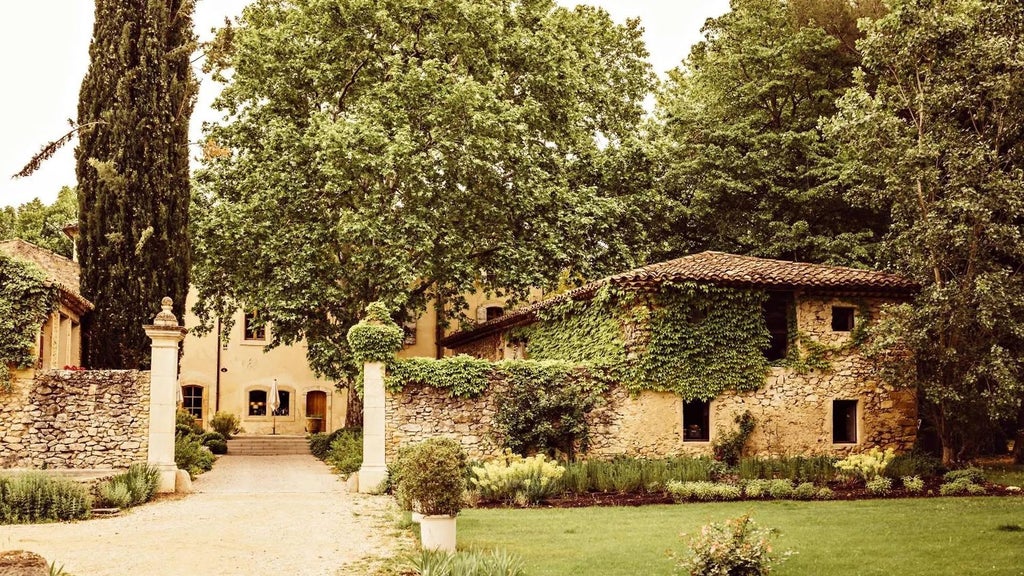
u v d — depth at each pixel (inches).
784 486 751.7
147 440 778.2
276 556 499.5
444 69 1066.1
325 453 1163.9
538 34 1136.2
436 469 502.9
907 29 898.7
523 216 1109.7
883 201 960.3
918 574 442.6
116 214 894.4
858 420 928.3
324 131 983.0
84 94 918.4
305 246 1028.5
